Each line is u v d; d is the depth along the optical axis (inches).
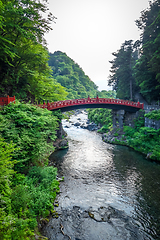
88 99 1065.5
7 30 628.4
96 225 358.3
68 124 2060.8
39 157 471.5
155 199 468.1
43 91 960.3
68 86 3528.5
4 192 242.1
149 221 376.2
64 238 315.6
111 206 432.5
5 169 232.5
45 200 394.0
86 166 730.8
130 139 1094.4
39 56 756.6
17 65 762.2
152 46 1021.8
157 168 698.8
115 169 697.6
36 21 665.6
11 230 217.0
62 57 4581.7
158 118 919.0
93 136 1462.8
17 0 614.5
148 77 1151.6
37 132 482.3
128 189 526.3
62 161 790.5
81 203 442.0
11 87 787.4
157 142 866.1
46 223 350.6
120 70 1488.7
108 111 1787.6
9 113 460.4
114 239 320.5
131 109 1248.8
